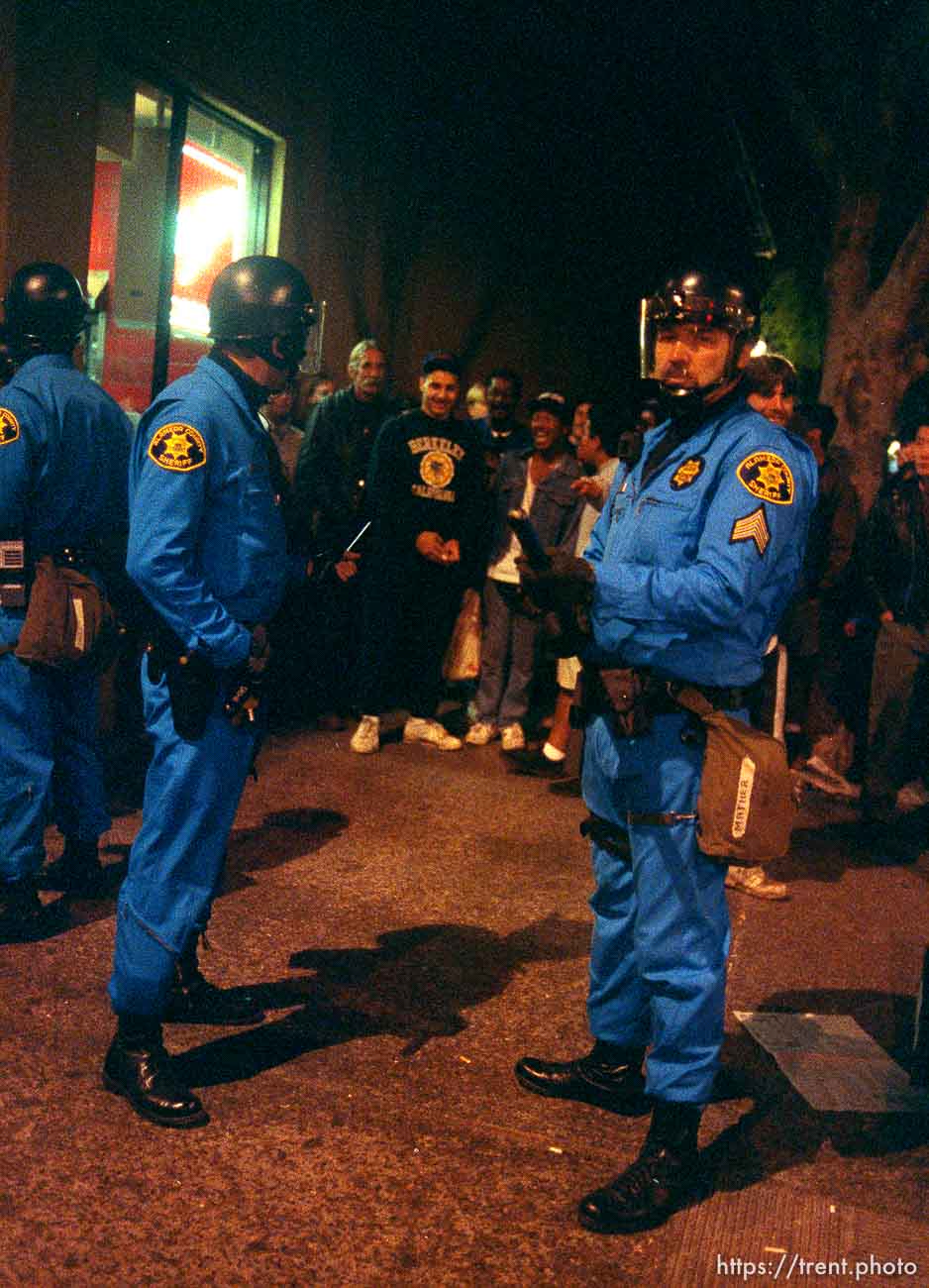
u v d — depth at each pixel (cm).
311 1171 269
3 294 515
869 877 511
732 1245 257
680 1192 265
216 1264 237
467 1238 251
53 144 534
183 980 332
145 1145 273
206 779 284
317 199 776
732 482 256
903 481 556
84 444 382
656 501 266
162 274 637
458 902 435
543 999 364
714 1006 268
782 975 399
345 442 638
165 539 272
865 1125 309
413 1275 239
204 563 286
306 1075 309
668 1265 249
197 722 279
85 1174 261
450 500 629
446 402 629
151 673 288
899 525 549
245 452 286
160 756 285
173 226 641
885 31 689
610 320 1272
